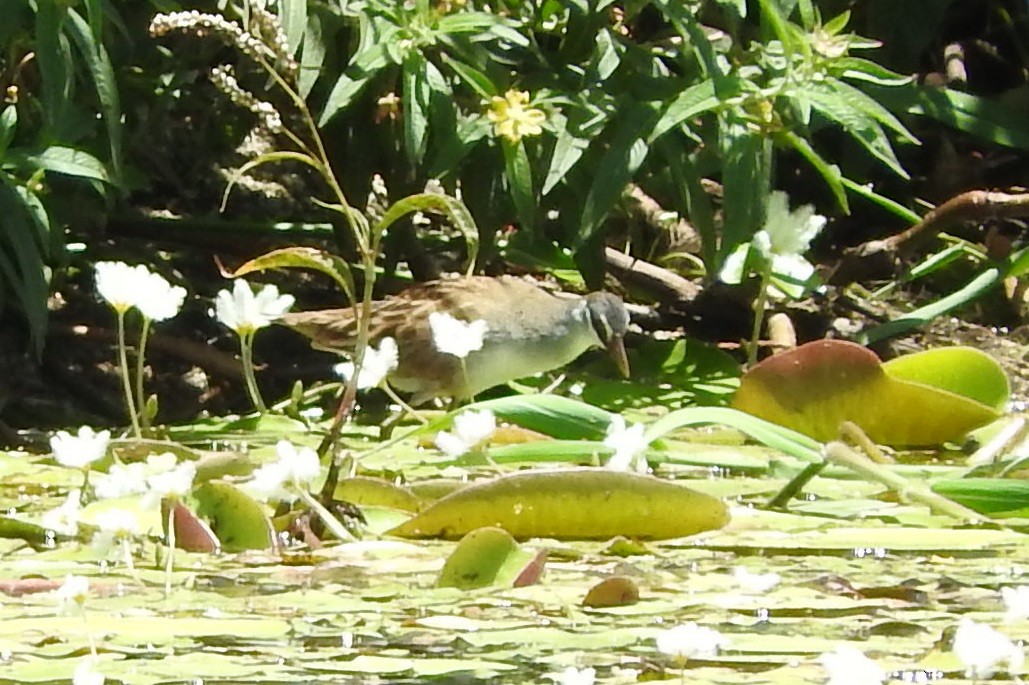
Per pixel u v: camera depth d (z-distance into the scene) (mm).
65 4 9203
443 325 8391
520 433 9008
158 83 11258
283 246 12367
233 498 6551
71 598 5152
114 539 6238
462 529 6754
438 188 12445
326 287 12320
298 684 4398
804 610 5328
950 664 4566
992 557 6316
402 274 12391
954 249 12164
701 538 6715
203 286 12125
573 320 10539
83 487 7105
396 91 11328
